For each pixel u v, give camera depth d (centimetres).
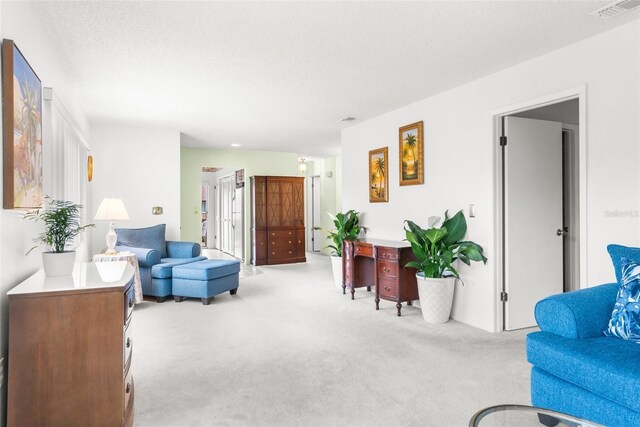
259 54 317
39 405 177
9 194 175
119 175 582
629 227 268
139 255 493
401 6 244
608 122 280
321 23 266
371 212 544
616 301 213
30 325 177
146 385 256
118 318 187
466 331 368
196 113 507
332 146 779
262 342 338
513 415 152
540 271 386
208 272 471
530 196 381
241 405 230
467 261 386
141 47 302
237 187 896
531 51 314
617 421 173
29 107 207
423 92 422
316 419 215
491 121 368
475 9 249
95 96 430
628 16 259
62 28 270
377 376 269
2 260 175
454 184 409
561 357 194
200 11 249
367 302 484
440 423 210
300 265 801
